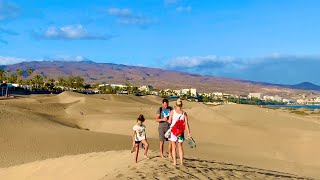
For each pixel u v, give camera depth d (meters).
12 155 30.86
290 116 70.94
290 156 38.19
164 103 15.39
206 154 34.38
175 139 14.20
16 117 48.09
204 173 13.84
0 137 37.22
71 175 16.69
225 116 65.75
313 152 39.59
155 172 13.02
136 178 12.18
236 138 50.22
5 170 21.98
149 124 59.12
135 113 80.06
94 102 98.62
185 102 133.75
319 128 61.41
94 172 15.70
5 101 86.44
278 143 45.53
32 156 30.84
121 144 37.72
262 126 59.19
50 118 62.34
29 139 37.41
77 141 37.34
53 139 37.72
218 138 50.78
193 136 51.66
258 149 42.41
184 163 15.01
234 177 14.33
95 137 40.44
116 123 63.44
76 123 65.00
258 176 15.69
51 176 17.73
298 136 48.75
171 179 12.37
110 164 16.45
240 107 73.62
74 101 101.56
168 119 15.41
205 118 63.84
